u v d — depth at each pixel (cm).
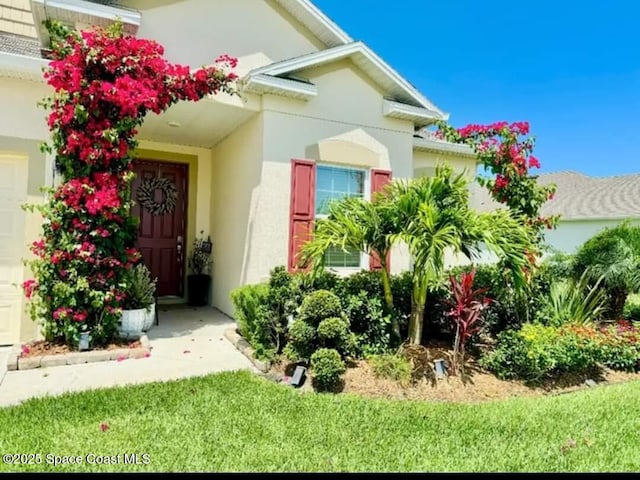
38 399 367
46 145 508
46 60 514
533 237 638
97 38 507
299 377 434
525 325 521
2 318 534
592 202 1903
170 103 562
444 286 571
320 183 719
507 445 319
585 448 318
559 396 438
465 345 526
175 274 905
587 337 516
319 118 702
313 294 480
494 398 429
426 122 810
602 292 695
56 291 494
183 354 522
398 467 282
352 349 471
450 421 358
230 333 604
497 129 704
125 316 559
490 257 668
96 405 358
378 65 730
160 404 365
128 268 543
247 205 703
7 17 752
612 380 516
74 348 501
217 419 340
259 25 708
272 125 660
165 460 277
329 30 742
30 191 541
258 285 571
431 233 464
